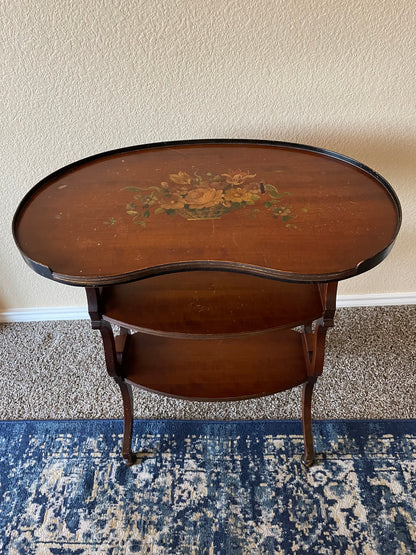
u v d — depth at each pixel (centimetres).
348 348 158
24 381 154
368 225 96
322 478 127
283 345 129
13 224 98
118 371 118
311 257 90
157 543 117
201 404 145
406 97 124
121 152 120
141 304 108
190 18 110
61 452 135
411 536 116
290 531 118
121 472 131
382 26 112
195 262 90
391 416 140
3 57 116
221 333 102
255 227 97
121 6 108
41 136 130
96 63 117
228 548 116
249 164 115
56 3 107
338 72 119
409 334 161
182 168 114
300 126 129
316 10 109
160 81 120
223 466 131
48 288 164
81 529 120
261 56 116
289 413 142
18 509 124
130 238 95
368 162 136
